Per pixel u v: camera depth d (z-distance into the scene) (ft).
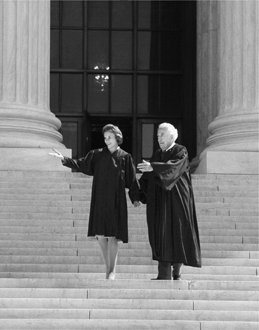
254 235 57.47
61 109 97.25
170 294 43.34
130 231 56.70
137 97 98.12
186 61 97.96
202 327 40.40
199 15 89.97
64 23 98.43
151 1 99.25
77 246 54.90
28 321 40.24
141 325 40.29
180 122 98.32
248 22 72.64
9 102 71.26
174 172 44.73
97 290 43.11
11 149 69.51
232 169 70.38
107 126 48.16
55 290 43.16
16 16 72.18
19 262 52.85
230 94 73.10
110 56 98.37
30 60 72.38
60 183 63.52
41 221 57.77
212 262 52.75
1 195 61.36
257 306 42.34
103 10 99.14
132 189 47.55
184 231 45.57
